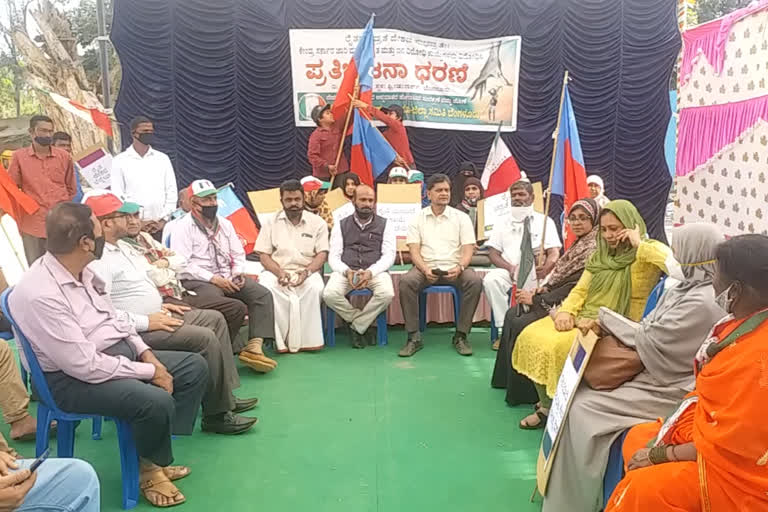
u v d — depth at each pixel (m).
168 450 2.67
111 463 3.10
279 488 2.82
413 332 4.92
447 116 7.61
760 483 1.62
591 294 3.31
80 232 2.57
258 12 7.17
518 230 4.98
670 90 7.82
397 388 4.10
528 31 7.52
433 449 3.21
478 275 5.20
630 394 2.45
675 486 1.80
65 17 9.69
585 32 7.56
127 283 3.38
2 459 1.74
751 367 1.63
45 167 5.54
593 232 3.73
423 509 2.64
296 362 4.68
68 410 2.62
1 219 4.78
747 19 4.88
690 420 1.92
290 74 7.34
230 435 3.40
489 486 2.83
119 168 5.91
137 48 7.10
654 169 7.95
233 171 7.46
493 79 7.57
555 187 4.41
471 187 6.09
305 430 3.45
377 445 3.26
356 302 5.13
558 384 2.71
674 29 7.61
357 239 5.05
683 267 2.46
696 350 2.39
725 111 5.21
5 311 2.57
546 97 7.68
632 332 2.61
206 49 7.16
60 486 1.86
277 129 7.43
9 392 3.24
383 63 7.40
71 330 2.53
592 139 7.81
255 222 7.43
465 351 4.80
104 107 7.27
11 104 13.18
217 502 2.71
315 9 7.22
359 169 6.41
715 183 5.39
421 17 7.36
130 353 2.85
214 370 3.31
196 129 7.32
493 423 3.54
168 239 4.63
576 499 2.41
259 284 4.61
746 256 1.71
